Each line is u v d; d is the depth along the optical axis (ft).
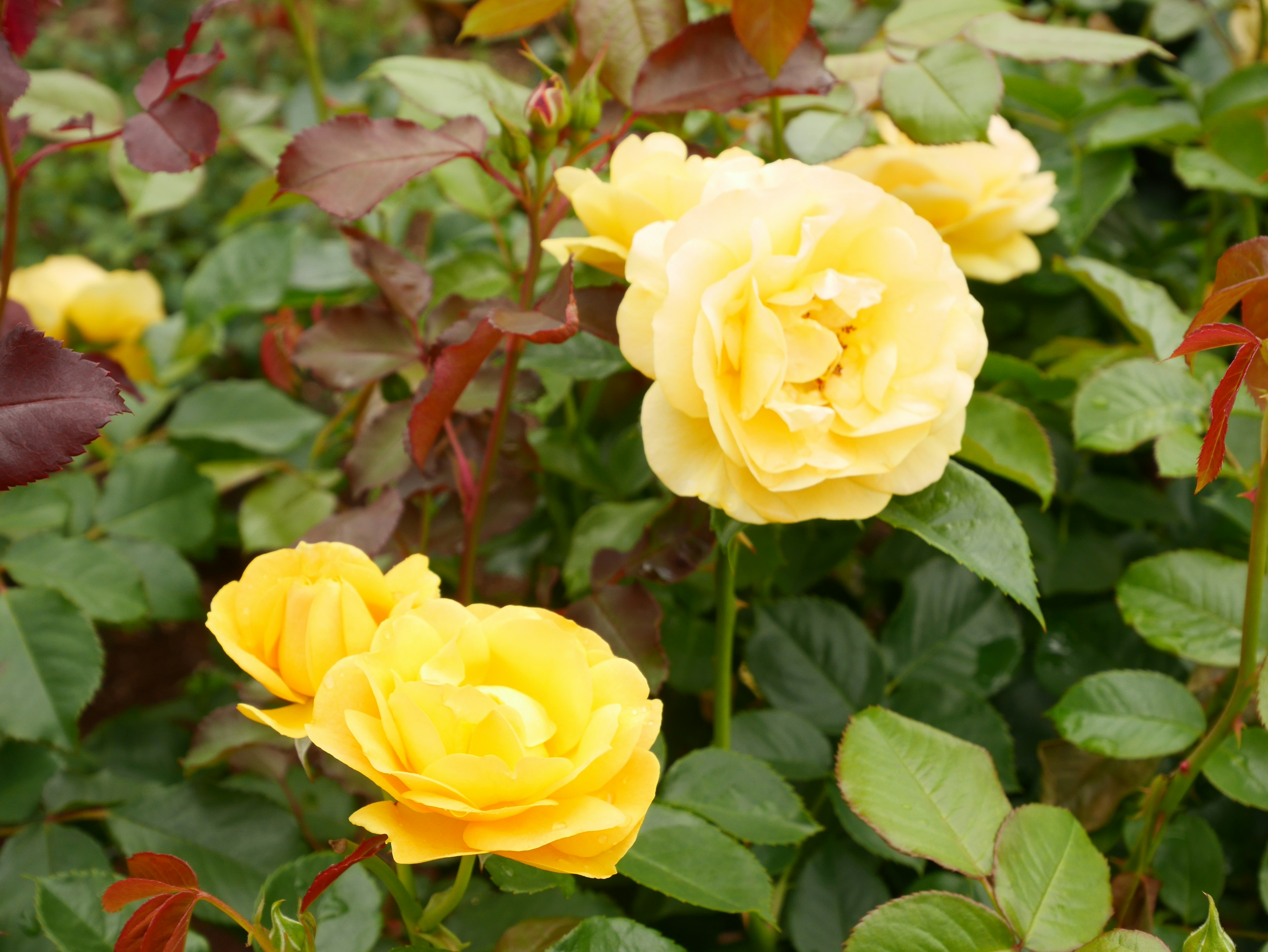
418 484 2.11
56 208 5.49
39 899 1.90
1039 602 2.36
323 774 2.10
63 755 2.28
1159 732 2.01
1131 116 2.40
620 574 2.04
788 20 1.90
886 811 1.84
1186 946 1.67
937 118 2.09
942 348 1.80
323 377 2.10
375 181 1.91
